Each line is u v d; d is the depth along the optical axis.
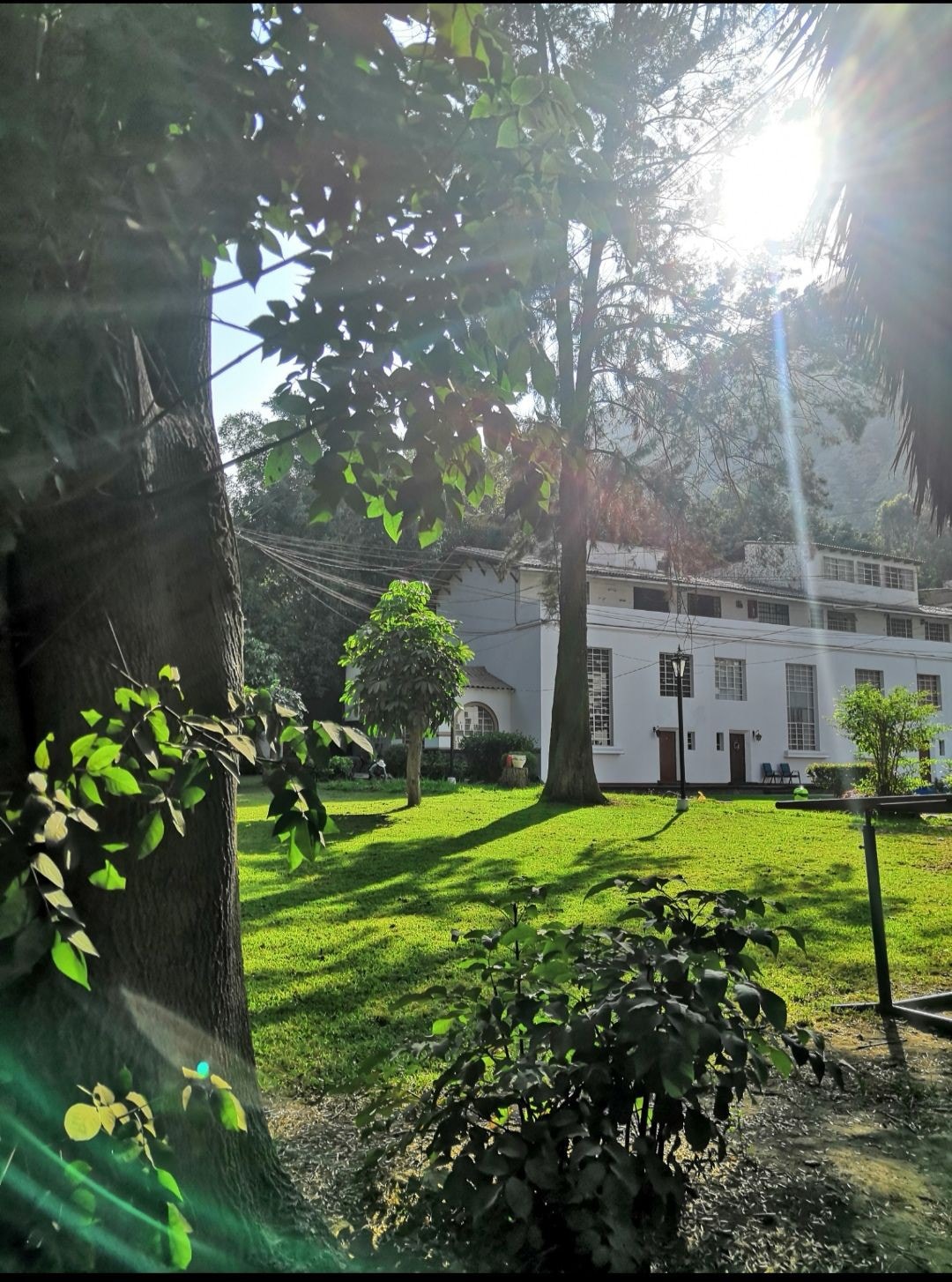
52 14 1.40
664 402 17.61
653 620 30.98
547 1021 2.25
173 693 2.12
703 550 18.58
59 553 2.19
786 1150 3.23
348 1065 4.09
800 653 34.28
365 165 1.71
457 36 1.52
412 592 16.72
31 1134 1.94
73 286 1.66
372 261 1.77
